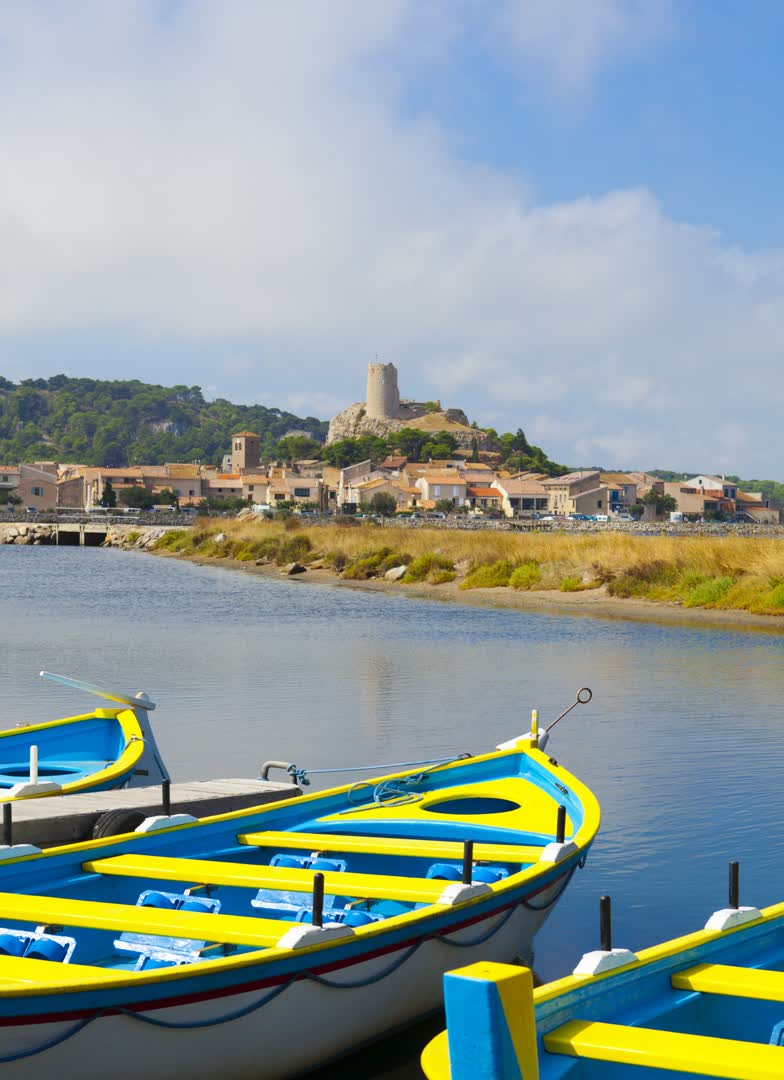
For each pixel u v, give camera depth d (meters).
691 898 10.12
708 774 14.77
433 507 176.50
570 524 124.31
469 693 21.39
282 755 15.72
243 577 59.75
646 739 17.11
